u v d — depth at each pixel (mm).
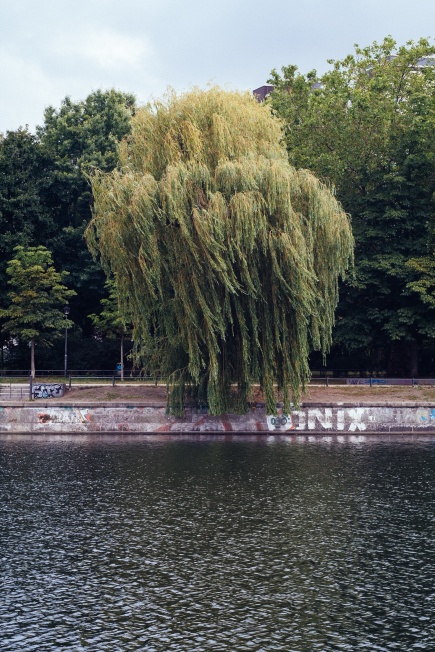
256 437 56188
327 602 25078
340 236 53500
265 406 58031
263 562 28750
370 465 44844
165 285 51375
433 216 67062
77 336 77250
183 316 51469
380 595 25656
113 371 71750
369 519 34031
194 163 49906
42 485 40000
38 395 60031
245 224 48969
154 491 38781
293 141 73062
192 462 45781
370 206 68062
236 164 49969
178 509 35625
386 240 67938
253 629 23156
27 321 66062
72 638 22516
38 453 48719
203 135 52438
